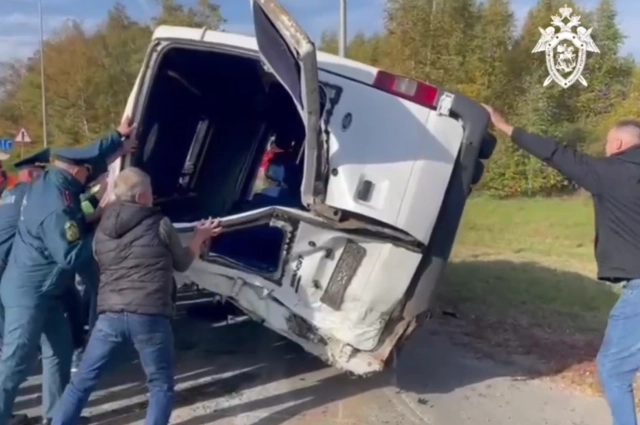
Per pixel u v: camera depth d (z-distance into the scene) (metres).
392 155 4.68
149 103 5.84
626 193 4.21
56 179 4.34
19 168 4.86
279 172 7.30
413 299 4.86
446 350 6.73
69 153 4.43
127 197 4.19
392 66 25.67
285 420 4.98
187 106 6.54
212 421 4.92
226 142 7.25
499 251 12.64
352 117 4.67
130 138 5.12
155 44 5.20
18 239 4.38
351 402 5.36
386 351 5.00
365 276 4.79
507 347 6.88
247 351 6.41
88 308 5.32
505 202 21.95
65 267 4.26
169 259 4.21
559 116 25.22
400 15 25.77
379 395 5.53
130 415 4.96
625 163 4.27
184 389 5.49
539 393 5.73
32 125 41.16
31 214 4.29
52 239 4.21
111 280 4.14
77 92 35.47
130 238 4.12
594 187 4.30
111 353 4.16
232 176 7.34
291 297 4.88
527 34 26.00
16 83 46.41
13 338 4.32
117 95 35.50
